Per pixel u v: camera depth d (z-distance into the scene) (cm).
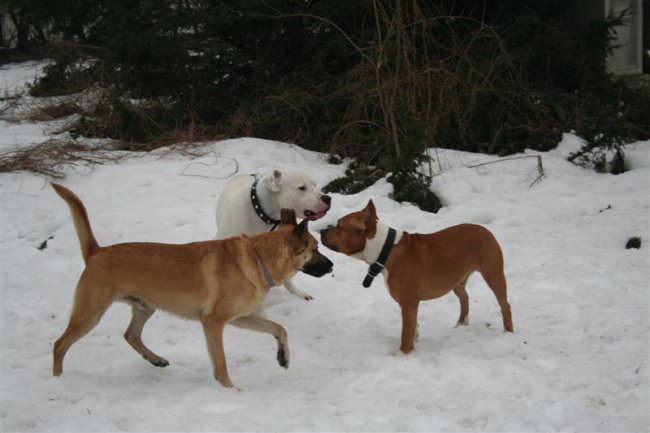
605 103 1123
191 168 970
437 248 496
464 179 888
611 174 928
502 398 404
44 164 986
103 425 377
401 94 978
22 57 2169
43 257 716
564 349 482
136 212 815
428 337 522
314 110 1106
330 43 1139
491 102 1043
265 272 456
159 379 464
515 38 1123
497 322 541
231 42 1247
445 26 1134
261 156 1010
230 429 372
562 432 367
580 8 1330
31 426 381
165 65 1219
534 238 720
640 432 363
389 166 894
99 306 447
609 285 587
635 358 455
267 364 486
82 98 1339
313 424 377
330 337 536
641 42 1455
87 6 1631
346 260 698
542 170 880
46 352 507
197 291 446
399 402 406
